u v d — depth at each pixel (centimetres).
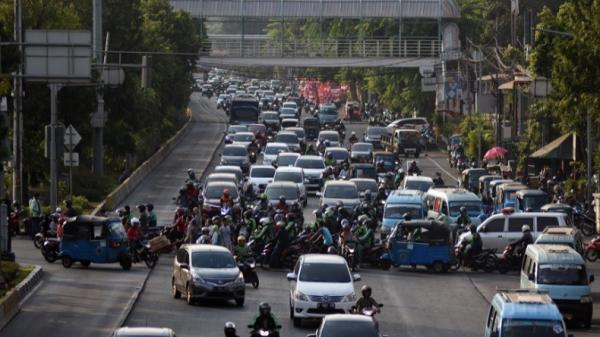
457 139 14588
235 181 9788
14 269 6247
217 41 18962
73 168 10600
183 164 13538
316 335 4250
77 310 5534
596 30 7819
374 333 4203
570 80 7888
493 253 7181
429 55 18375
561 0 16050
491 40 19175
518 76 13138
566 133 11475
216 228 6838
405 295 6222
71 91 10050
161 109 15762
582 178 10875
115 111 11762
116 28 12000
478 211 8606
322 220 7431
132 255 7050
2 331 5028
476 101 15400
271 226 7281
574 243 6475
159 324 5200
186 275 5766
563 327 4188
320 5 18388
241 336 4941
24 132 9850
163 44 16300
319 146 14300
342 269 5412
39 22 9812
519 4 16138
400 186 10812
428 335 5103
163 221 9175
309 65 18250
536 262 5456
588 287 5381
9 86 6638
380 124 19350
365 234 7238
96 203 10100
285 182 9769
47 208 8675
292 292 5372
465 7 19388
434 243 7094
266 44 18925
